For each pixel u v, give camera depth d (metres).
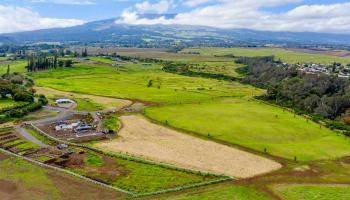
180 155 153.25
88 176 128.62
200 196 116.12
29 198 111.56
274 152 160.62
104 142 166.88
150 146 163.25
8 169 132.88
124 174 131.50
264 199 116.44
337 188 126.50
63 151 153.50
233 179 130.38
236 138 177.88
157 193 117.12
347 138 186.00
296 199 117.00
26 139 168.62
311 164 148.62
